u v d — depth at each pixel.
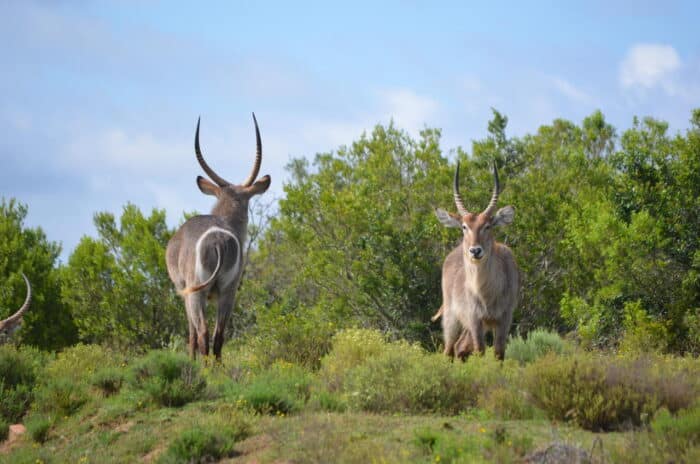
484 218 39.62
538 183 62.16
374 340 44.28
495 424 28.30
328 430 28.14
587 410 27.86
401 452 24.89
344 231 62.19
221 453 28.25
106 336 66.06
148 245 65.31
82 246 67.19
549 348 46.59
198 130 47.31
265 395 32.66
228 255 42.16
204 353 41.06
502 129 66.19
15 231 70.50
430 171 63.16
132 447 30.58
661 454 22.98
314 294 72.25
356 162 69.94
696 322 47.47
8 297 66.69
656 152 53.00
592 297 56.75
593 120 80.06
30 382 40.28
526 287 60.47
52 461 30.23
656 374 30.36
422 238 61.75
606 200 54.38
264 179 48.31
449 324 42.53
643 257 50.44
